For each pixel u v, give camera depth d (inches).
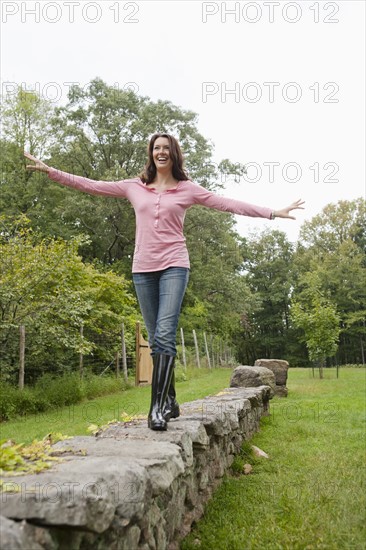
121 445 89.7
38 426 265.0
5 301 363.6
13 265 373.1
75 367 490.3
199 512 114.0
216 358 1095.6
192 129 1037.2
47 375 401.1
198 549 95.9
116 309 579.2
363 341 1638.8
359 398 400.2
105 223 985.5
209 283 1096.8
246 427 204.1
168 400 122.7
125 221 999.6
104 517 57.6
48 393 354.6
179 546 96.0
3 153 1015.6
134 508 65.7
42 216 1015.6
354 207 1754.4
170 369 110.0
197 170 1015.0
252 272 1835.6
